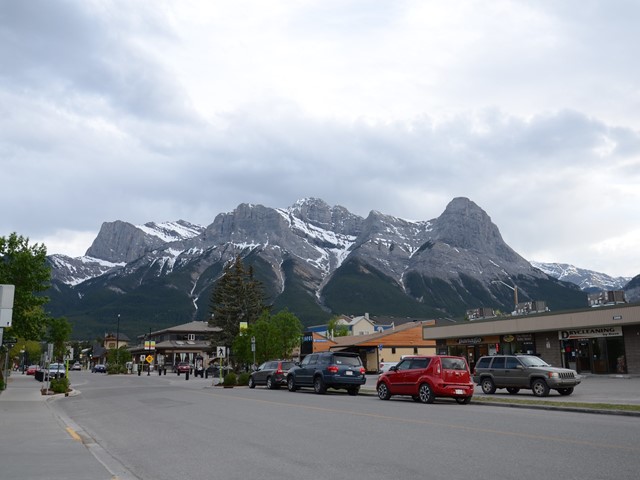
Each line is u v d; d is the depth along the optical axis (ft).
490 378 89.92
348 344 250.57
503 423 48.21
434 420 51.03
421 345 250.57
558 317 147.84
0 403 81.15
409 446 36.45
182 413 62.03
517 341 161.27
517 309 181.27
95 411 70.18
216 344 298.15
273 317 216.13
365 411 60.59
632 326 134.00
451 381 73.00
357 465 30.63
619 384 106.22
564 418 52.75
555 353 150.71
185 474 29.58
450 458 32.01
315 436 41.78
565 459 31.19
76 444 39.29
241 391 105.40
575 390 93.15
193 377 225.76
